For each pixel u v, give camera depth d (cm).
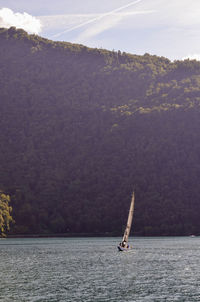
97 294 11781
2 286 12900
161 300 11112
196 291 12131
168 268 16550
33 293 11925
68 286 12875
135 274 15050
